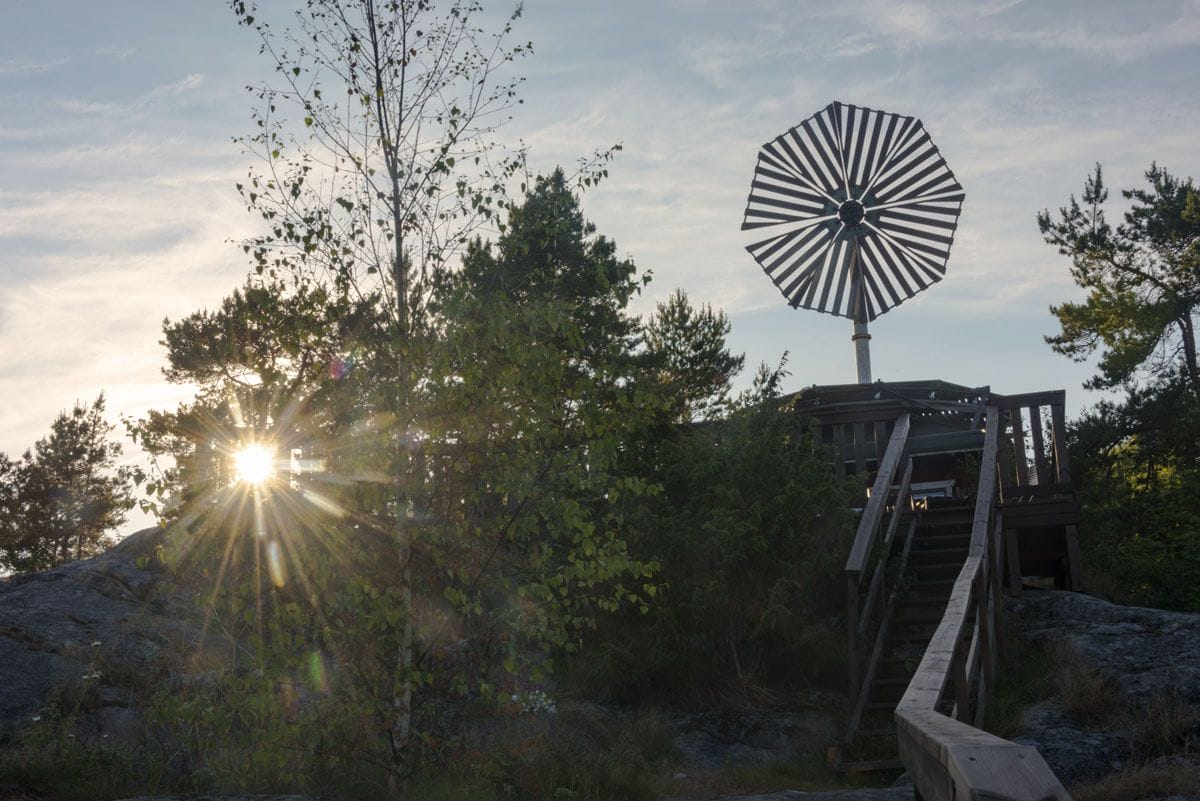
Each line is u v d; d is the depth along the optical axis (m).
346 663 8.29
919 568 15.10
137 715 9.40
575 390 8.66
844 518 14.05
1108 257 35.59
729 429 15.26
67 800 7.71
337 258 8.91
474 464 8.70
